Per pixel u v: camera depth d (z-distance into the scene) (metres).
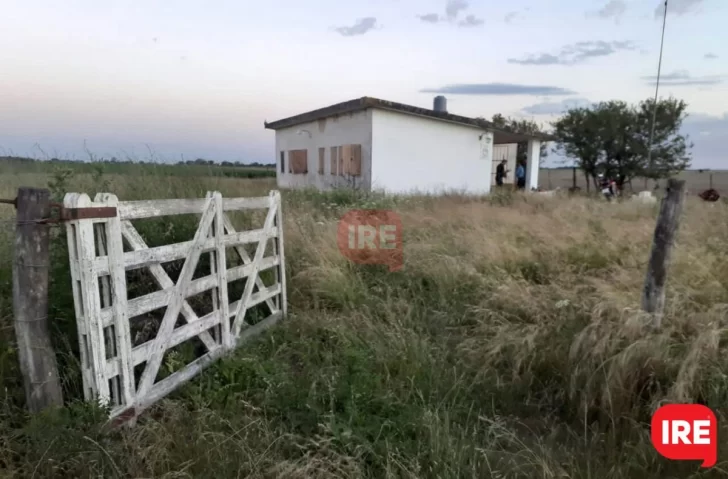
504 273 5.32
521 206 10.91
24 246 2.41
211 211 3.51
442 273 5.41
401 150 14.88
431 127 15.57
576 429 3.05
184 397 3.11
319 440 2.63
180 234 4.36
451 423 2.93
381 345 3.82
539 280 5.38
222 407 3.01
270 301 4.61
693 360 3.01
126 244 3.54
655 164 21.64
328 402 3.04
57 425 2.38
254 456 2.45
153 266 2.93
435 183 15.98
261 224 5.60
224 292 3.70
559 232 6.73
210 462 2.40
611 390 3.06
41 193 2.41
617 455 2.69
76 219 2.34
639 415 2.98
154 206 2.94
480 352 3.76
